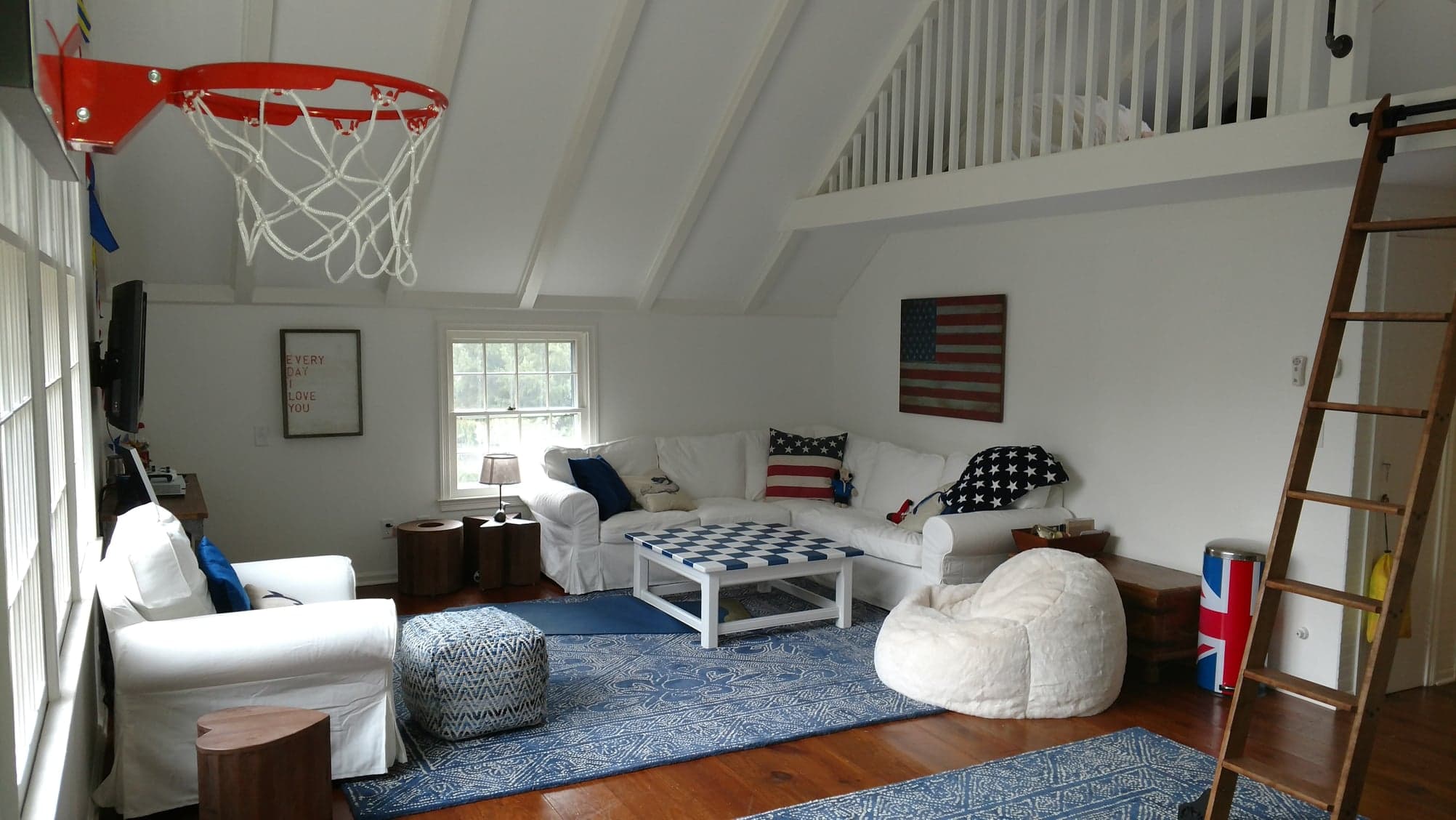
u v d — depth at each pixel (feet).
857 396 24.52
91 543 12.21
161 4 13.74
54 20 6.68
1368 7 11.73
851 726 13.17
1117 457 17.49
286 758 9.47
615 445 22.00
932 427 22.00
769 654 16.08
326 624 11.02
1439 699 14.69
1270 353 14.97
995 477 18.29
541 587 20.10
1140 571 16.15
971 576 17.31
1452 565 15.29
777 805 11.02
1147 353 16.89
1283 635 14.88
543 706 13.14
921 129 18.16
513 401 21.91
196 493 15.88
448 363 20.83
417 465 20.75
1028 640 13.73
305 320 19.44
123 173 15.72
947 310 21.20
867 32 18.17
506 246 19.94
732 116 18.48
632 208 20.18
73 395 10.10
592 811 10.85
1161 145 13.73
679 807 10.96
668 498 20.75
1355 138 11.55
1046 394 18.92
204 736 9.43
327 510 19.90
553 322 21.98
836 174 21.04
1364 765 9.03
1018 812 10.89
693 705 13.84
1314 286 14.35
